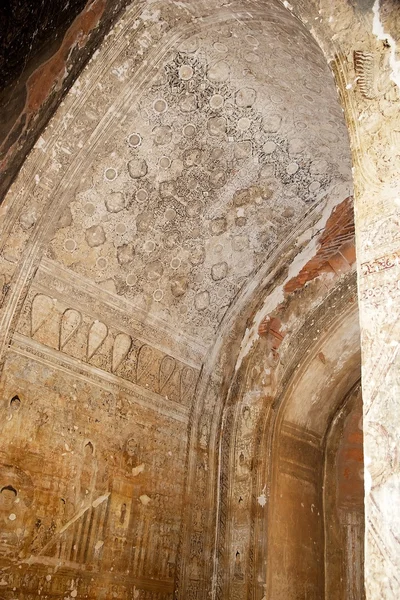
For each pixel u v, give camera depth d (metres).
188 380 7.23
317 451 7.50
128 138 6.08
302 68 5.37
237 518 6.83
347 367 7.27
